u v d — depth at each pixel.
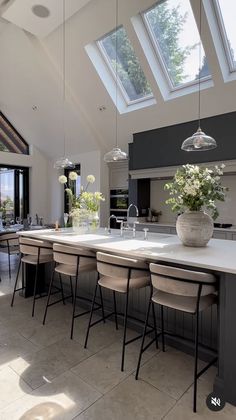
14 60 5.26
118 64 4.78
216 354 2.05
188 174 2.32
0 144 6.71
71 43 4.49
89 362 2.11
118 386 1.83
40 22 4.04
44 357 2.18
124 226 3.63
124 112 5.26
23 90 5.87
